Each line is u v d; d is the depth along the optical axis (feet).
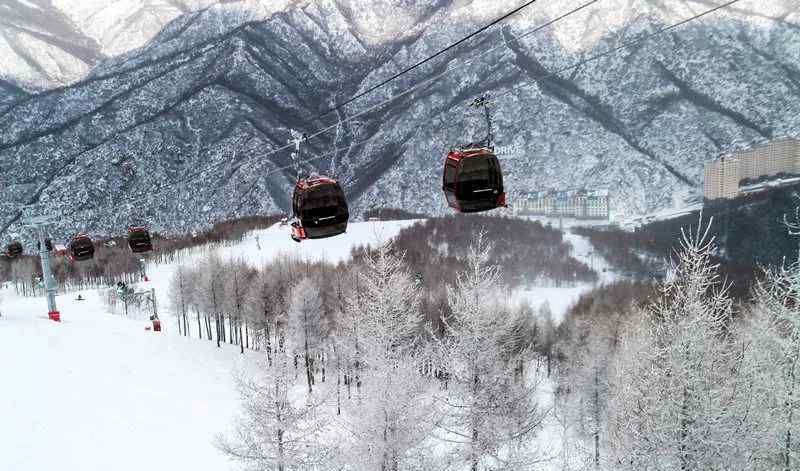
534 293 463.42
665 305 53.26
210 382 135.03
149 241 136.26
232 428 104.37
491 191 59.57
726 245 617.62
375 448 67.77
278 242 572.92
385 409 68.23
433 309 184.24
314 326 164.96
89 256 134.10
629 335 128.36
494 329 73.41
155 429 97.30
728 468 48.06
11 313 211.20
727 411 48.78
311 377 164.35
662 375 50.47
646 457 49.42
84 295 390.21
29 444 79.00
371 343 82.69
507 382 73.67
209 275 221.05
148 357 142.92
